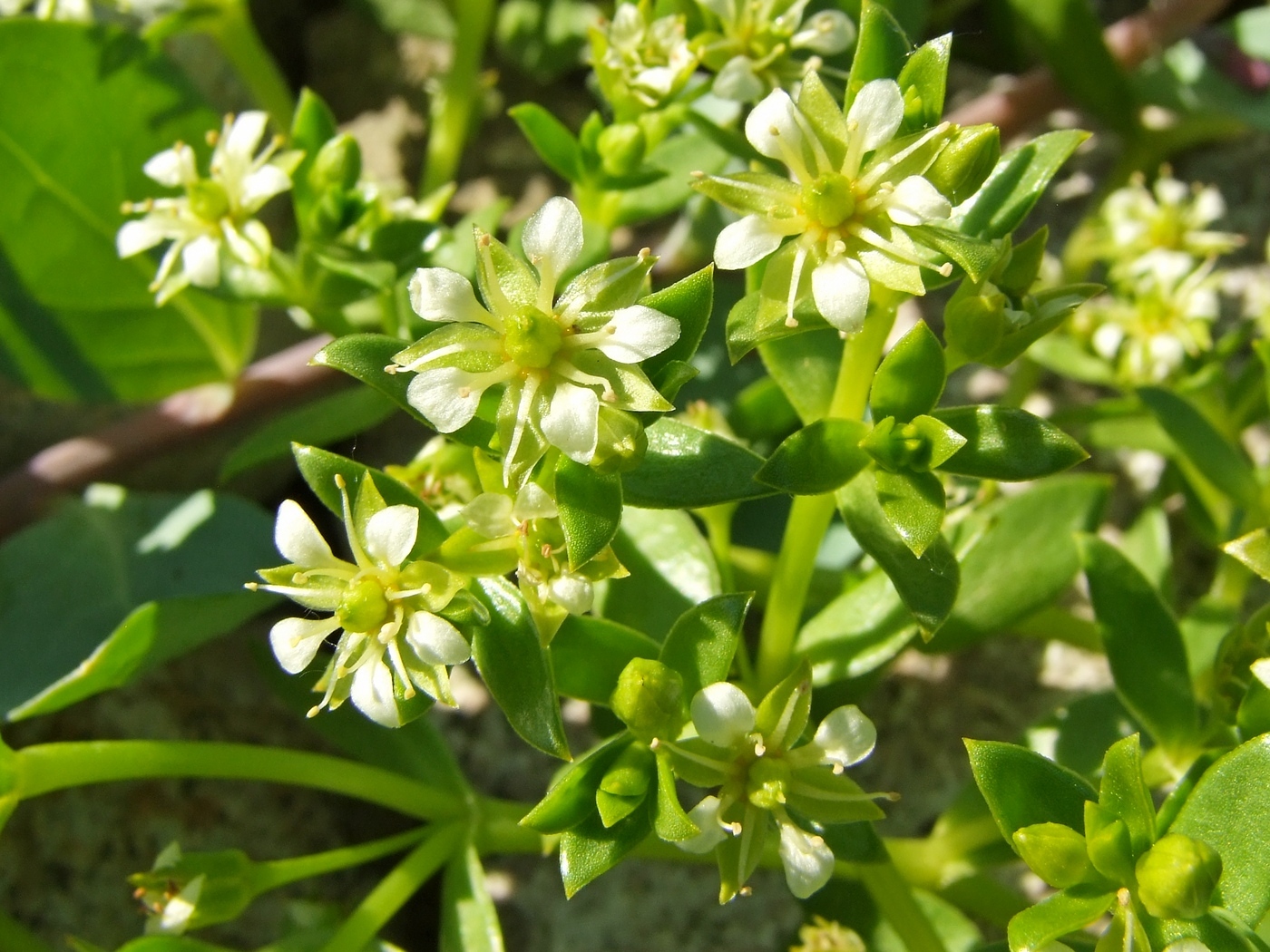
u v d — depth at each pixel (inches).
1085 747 4.0
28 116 4.4
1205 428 4.1
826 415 3.5
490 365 2.9
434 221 4.2
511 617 3.1
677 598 3.8
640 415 3.1
